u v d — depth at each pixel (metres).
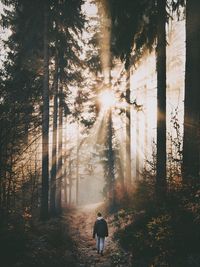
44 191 21.52
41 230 14.55
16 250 10.12
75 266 11.44
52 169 28.09
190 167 11.96
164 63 15.70
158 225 10.38
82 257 13.20
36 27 24.38
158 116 15.59
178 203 10.80
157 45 15.83
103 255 13.43
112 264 11.48
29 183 14.95
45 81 22.52
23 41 24.67
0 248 9.84
